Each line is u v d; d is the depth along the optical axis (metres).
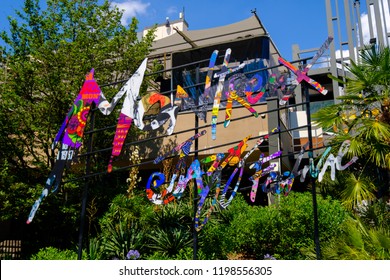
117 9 12.98
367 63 8.09
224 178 11.84
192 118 12.57
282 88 6.31
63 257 8.16
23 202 10.40
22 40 11.92
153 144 12.81
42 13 12.28
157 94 6.91
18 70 11.25
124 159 12.76
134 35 12.92
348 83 7.97
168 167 10.05
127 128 6.92
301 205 8.02
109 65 12.39
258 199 13.59
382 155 7.09
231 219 8.99
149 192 6.70
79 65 11.27
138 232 9.07
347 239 6.35
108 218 9.66
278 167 10.59
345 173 8.75
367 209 7.42
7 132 11.45
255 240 8.23
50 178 7.07
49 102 11.41
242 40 12.52
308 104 6.31
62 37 11.93
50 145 11.45
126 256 8.21
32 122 11.38
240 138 11.68
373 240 5.84
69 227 11.62
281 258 7.77
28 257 12.00
